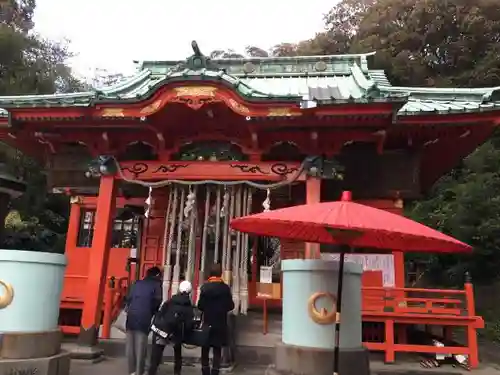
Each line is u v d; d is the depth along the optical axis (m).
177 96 10.07
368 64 15.87
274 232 6.41
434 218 24.38
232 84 9.88
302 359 6.12
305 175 10.77
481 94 11.41
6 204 15.25
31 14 34.44
